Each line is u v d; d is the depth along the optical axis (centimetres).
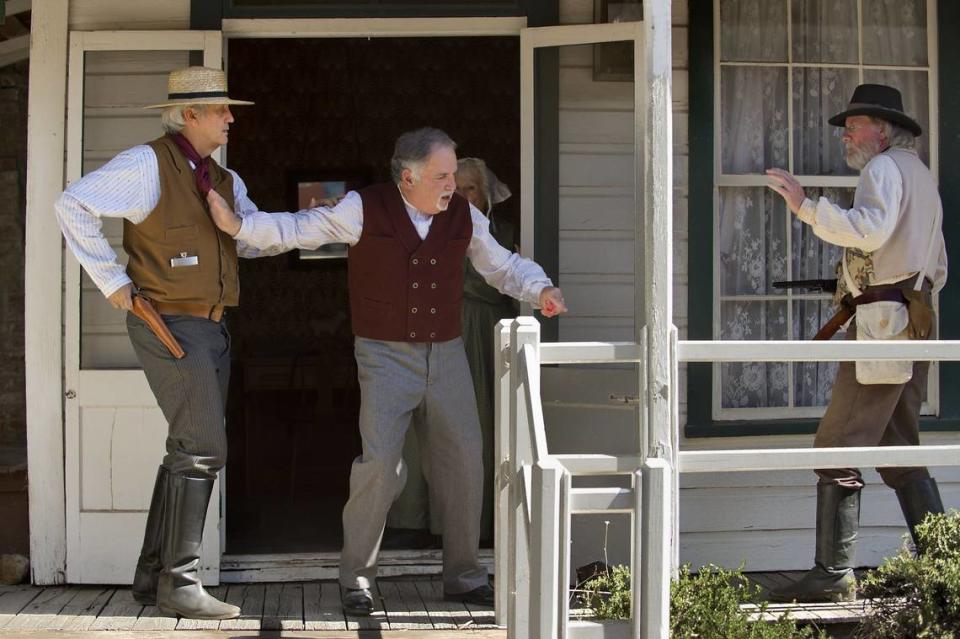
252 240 505
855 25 642
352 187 1075
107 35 584
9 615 530
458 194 545
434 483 547
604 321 611
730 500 616
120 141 594
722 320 632
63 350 588
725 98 632
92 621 520
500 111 1065
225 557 597
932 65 641
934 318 550
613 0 602
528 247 604
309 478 893
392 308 520
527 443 441
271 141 1073
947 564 460
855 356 468
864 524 627
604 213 609
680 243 618
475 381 625
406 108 1072
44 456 586
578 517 585
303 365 887
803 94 639
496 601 514
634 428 573
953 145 635
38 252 586
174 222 490
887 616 464
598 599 470
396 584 590
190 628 511
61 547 585
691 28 617
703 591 448
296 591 579
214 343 504
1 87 866
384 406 520
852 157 552
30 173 586
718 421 623
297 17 601
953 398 633
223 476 600
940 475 637
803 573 616
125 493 580
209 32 587
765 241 636
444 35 612
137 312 481
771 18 636
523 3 607
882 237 514
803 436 625
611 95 608
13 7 751
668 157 448
